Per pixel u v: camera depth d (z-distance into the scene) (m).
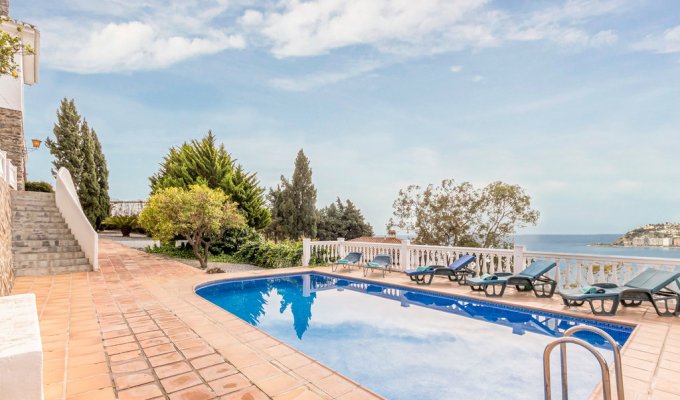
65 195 13.52
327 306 8.38
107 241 23.28
